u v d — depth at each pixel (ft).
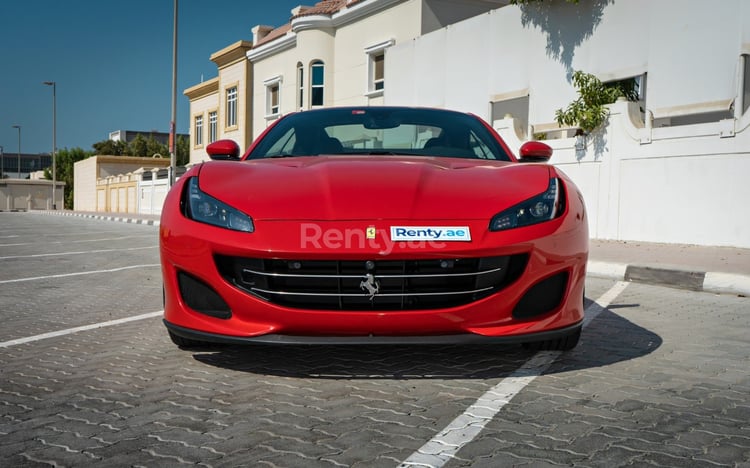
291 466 6.17
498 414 7.62
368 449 6.57
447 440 6.81
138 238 45.65
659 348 11.21
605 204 32.24
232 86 89.61
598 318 14.32
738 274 19.30
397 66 52.90
